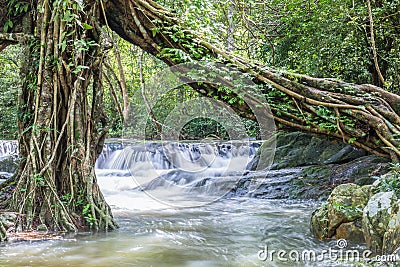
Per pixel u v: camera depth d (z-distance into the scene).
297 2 9.20
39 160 4.46
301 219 5.66
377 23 8.53
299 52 10.12
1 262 3.26
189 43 5.57
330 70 9.51
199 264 3.36
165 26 5.50
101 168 10.87
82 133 4.62
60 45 4.39
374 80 9.21
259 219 5.67
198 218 5.71
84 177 4.58
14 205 4.44
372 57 8.95
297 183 7.87
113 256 3.53
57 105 4.60
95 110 4.87
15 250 3.63
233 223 5.34
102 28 4.89
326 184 7.64
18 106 4.73
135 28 5.41
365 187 4.44
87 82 4.74
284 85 5.82
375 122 5.78
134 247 3.89
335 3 8.69
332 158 8.66
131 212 6.15
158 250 3.81
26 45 4.75
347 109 5.84
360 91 6.02
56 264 3.24
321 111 5.82
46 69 4.55
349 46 9.07
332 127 5.89
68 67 4.53
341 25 8.80
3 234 3.95
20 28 4.85
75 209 4.52
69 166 4.55
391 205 3.60
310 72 9.31
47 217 4.36
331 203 4.34
